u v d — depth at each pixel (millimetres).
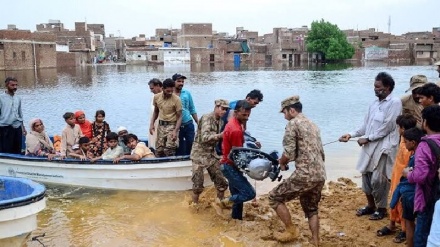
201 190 8812
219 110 8242
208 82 45688
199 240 7371
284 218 7070
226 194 9430
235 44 103438
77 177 10273
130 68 78688
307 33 104000
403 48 103562
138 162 9734
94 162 10016
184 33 102000
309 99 30078
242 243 7188
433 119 5637
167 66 88000
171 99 9836
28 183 7203
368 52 103438
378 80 7523
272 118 21297
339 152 13727
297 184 6727
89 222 8289
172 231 7777
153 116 10359
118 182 10055
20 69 67812
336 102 28312
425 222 5773
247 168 7348
